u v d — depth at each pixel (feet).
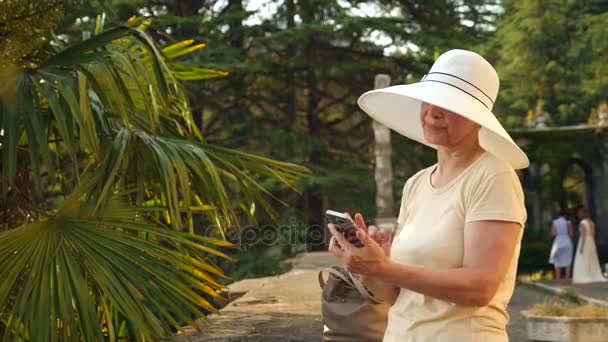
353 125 159.02
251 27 133.08
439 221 12.60
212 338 36.65
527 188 116.67
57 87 22.98
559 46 170.81
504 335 12.54
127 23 26.23
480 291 11.88
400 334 12.85
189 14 139.85
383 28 130.72
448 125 12.64
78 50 23.97
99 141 24.76
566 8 170.40
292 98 148.46
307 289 59.47
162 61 24.59
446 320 12.34
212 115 142.72
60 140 27.22
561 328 36.55
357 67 140.36
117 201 23.04
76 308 21.43
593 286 76.79
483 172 12.34
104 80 23.81
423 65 141.18
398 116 15.26
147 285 22.13
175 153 24.63
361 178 131.03
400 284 11.96
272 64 140.05
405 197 13.62
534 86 172.35
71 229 21.93
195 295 22.94
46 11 23.99
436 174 13.17
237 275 86.07
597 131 115.24
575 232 117.19
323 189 129.39
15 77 22.70
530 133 116.78
